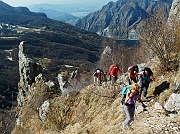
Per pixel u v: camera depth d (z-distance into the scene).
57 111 19.80
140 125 9.70
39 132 20.19
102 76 18.27
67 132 16.02
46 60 122.50
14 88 80.31
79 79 23.03
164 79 12.78
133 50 35.78
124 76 16.61
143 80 11.84
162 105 11.05
